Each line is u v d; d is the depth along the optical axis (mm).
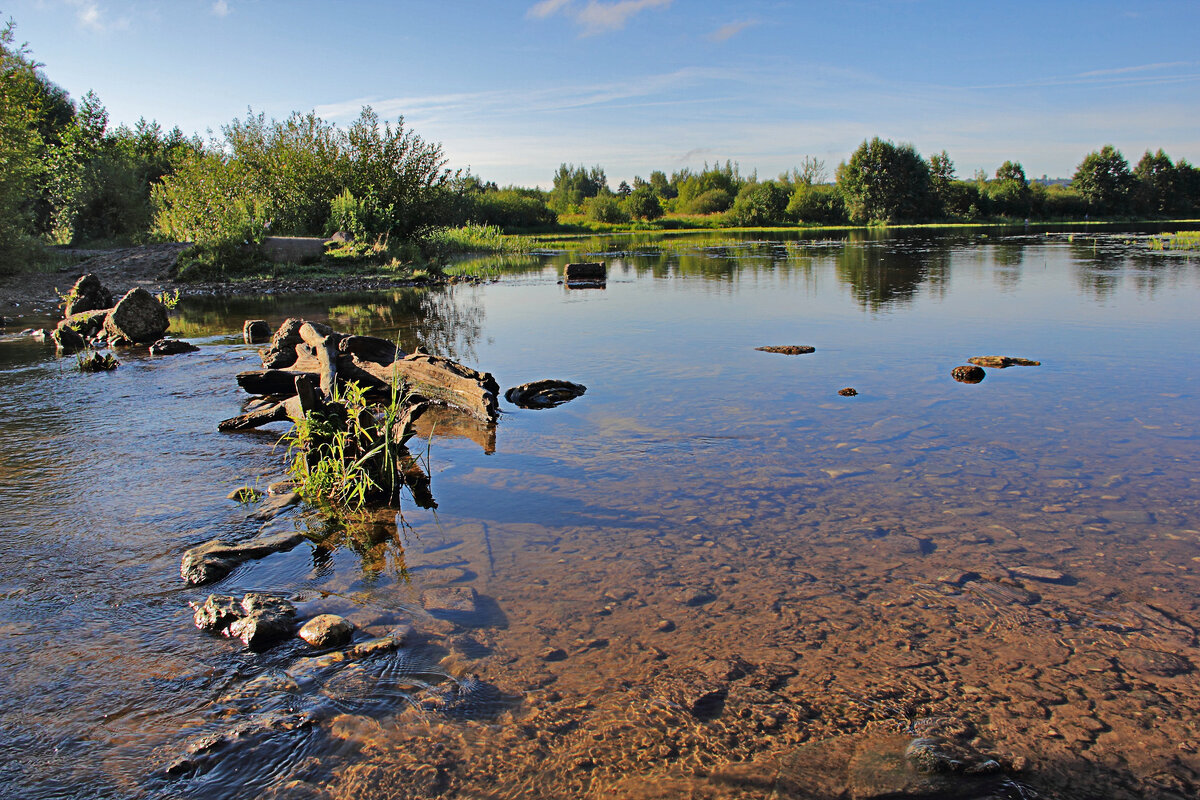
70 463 5258
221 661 2859
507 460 5238
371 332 10992
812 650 2848
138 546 3895
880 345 9094
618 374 7785
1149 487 4418
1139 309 11594
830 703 2537
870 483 4590
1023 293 14062
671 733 2400
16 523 4191
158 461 5312
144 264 20359
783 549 3725
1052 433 5492
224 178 27188
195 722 2502
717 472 4859
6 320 13078
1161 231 44000
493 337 10312
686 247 35094
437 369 6930
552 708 2539
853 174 70188
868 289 15406
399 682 2699
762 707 2520
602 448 5426
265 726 2463
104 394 7371
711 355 8680
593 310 13086
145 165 33875
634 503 4379
